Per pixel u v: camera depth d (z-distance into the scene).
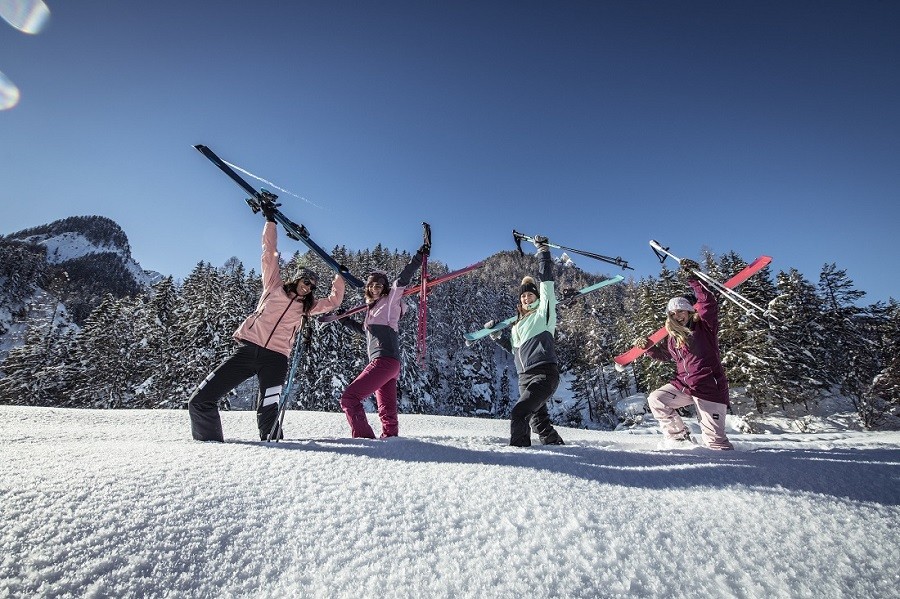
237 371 2.96
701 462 2.45
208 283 28.66
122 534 1.21
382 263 49.34
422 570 1.20
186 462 1.85
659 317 27.75
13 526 1.18
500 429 6.10
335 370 25.12
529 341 3.46
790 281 29.62
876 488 2.03
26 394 31.50
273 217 3.46
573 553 1.32
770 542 1.48
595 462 2.35
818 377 27.33
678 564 1.32
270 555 1.23
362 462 2.08
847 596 1.22
